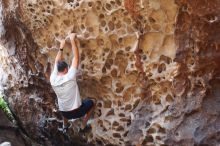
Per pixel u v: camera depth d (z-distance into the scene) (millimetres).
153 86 6602
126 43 6520
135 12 6250
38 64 7355
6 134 7965
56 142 7770
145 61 6508
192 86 6383
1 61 8227
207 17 6039
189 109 6395
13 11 7207
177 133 6461
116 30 6457
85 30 6594
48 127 7664
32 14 6867
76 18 6605
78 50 6680
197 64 6270
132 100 6758
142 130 6672
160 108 6609
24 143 8070
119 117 6832
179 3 6082
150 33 6398
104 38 6547
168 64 6449
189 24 6172
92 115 7031
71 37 6590
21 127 8180
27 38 7281
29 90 7773
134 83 6688
